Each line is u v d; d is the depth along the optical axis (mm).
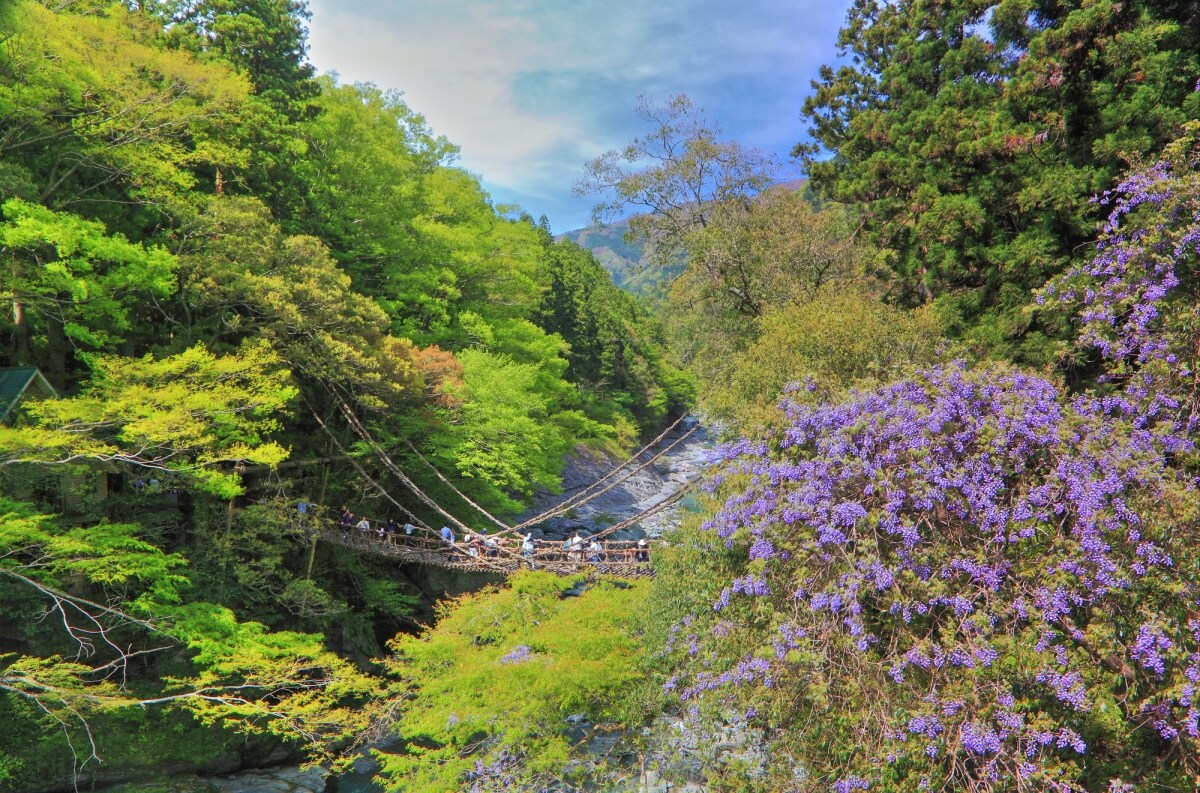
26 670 13805
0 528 13031
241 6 25219
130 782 15531
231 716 17109
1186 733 7539
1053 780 7238
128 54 17141
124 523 16656
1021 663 7672
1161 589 7711
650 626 13266
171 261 16219
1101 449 8406
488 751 13039
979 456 8844
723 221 27047
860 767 8438
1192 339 9633
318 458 21875
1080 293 12516
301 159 25438
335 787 16531
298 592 19203
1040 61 15438
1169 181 10250
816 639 8969
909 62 21672
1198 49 14898
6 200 14852
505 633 14906
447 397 22922
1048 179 14719
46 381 16562
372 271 28578
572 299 54000
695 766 12297
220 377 16469
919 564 8570
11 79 15469
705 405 23359
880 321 16188
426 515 26359
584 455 46469
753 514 10312
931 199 17781
